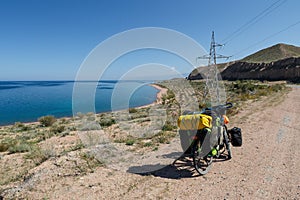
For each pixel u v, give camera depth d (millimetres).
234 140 5738
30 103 55406
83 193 4102
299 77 71375
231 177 4609
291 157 5602
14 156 7793
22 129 19234
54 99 64438
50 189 4273
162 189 4215
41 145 9484
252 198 3768
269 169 4922
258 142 7074
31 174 5109
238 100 21844
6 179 5211
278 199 3709
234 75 109875
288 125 9453
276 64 86000
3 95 84312
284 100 19688
